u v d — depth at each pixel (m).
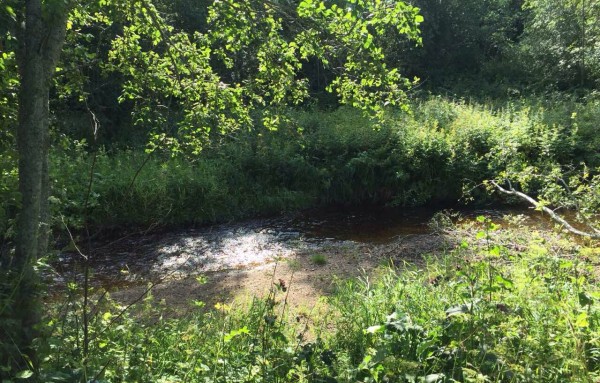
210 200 11.41
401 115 14.88
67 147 5.73
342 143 13.45
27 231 3.12
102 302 4.07
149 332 4.22
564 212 10.60
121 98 5.72
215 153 12.62
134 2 4.75
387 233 10.66
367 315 4.48
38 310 2.95
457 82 23.41
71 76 4.71
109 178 10.46
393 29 20.66
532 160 13.39
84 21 5.18
